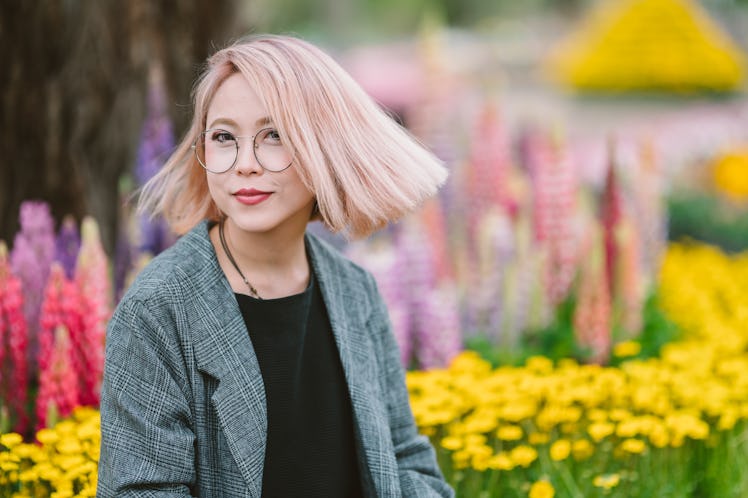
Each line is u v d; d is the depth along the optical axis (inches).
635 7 695.7
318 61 67.7
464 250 169.3
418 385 116.1
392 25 1456.7
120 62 146.3
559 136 171.9
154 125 130.4
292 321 69.7
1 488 91.0
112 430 64.1
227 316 66.8
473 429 105.7
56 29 141.8
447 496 78.1
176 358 64.9
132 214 123.5
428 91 188.9
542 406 115.4
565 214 171.6
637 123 534.3
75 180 142.6
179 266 67.1
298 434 69.3
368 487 72.1
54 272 104.7
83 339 106.7
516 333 162.2
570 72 729.6
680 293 198.5
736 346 147.6
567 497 108.9
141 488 63.2
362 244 145.6
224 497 65.8
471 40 1003.3
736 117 529.3
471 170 177.5
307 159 65.2
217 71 67.7
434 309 140.4
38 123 140.4
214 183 67.7
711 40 693.3
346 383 72.7
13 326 104.2
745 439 124.0
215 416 65.9
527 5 1465.3
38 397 102.0
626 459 112.8
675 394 122.2
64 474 88.9
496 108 177.6
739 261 265.6
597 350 159.3
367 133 68.4
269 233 69.1
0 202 138.0
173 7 151.3
